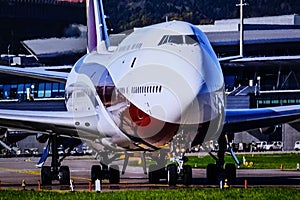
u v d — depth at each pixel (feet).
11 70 556.51
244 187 426.51
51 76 556.10
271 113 456.45
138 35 438.81
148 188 432.66
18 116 454.40
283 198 363.35
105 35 577.02
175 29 409.69
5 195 395.75
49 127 460.55
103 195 384.06
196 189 403.34
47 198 378.32
